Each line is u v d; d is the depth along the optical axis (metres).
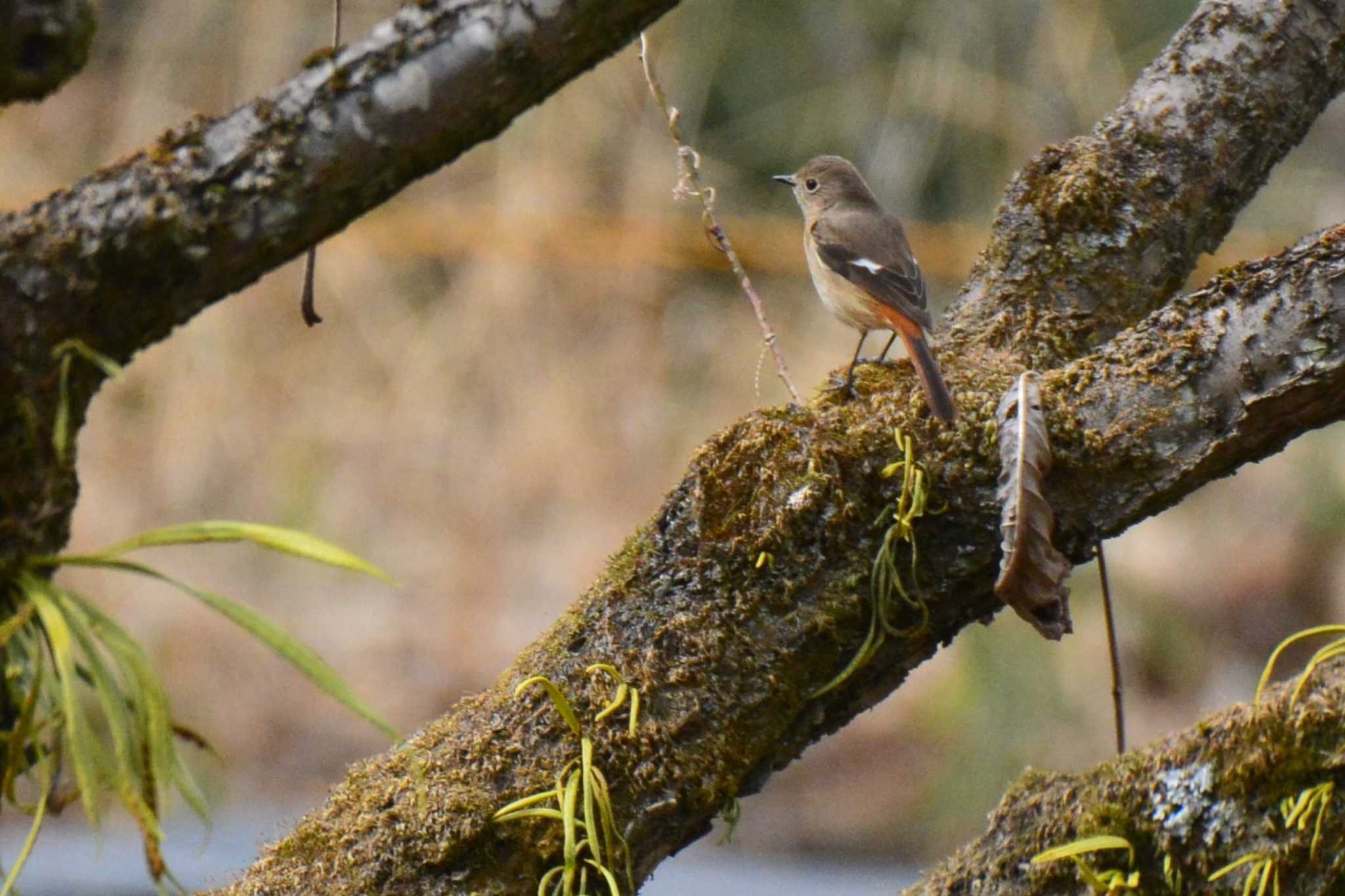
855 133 22.86
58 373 3.45
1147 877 4.16
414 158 3.70
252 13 21.42
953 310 5.36
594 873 4.21
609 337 20.45
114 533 18.33
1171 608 16.95
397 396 19.88
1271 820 3.99
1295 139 5.52
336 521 18.84
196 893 4.37
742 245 19.97
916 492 4.30
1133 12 22.44
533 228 20.03
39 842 12.46
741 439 4.41
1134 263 5.27
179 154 3.53
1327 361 4.15
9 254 3.37
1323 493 17.95
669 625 4.34
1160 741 4.27
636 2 3.71
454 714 4.47
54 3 3.05
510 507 19.22
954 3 22.36
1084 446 4.25
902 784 14.95
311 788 15.73
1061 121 22.09
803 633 4.33
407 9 3.67
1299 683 4.06
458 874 4.21
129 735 3.51
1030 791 4.46
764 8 22.94
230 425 19.44
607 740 4.27
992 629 14.71
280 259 3.66
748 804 14.90
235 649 17.20
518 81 3.70
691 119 21.56
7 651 3.51
